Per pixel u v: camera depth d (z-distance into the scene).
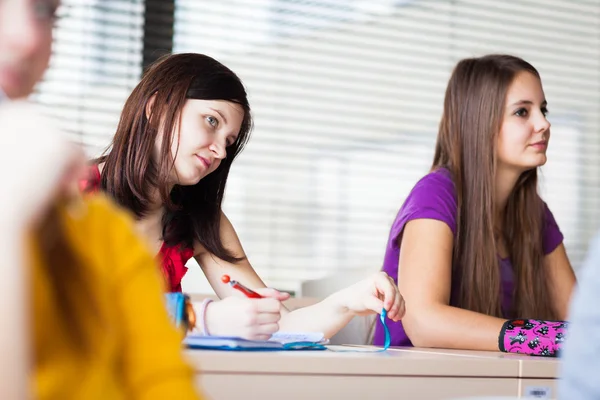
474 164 1.98
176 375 0.58
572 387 0.63
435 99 3.57
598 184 3.82
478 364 1.12
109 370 0.56
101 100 3.00
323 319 1.52
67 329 0.55
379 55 3.51
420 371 1.07
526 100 1.99
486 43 3.69
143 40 3.10
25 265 0.44
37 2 0.52
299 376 0.99
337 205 3.39
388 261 1.98
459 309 1.69
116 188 1.65
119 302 0.58
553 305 2.21
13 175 0.43
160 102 1.63
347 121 3.44
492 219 1.96
